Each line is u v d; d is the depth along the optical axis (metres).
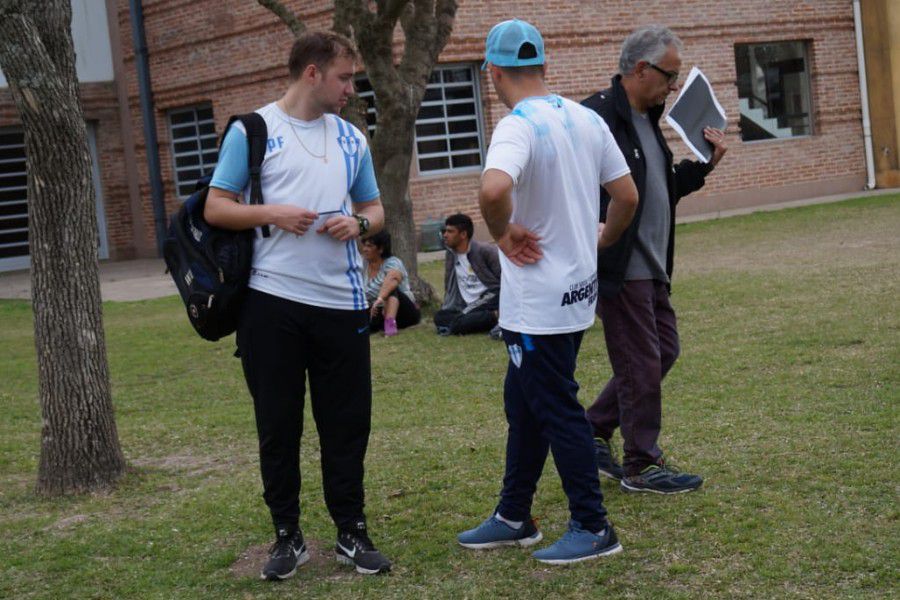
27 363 10.95
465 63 19.81
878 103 23.20
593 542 4.31
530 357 4.21
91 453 5.89
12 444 7.29
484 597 4.07
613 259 4.79
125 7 22.53
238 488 5.72
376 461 6.04
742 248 15.38
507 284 4.25
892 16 22.94
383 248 10.71
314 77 4.20
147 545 4.91
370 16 10.83
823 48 22.84
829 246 14.52
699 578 4.08
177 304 15.05
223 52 21.02
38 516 5.48
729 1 21.78
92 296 5.88
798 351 8.02
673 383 7.34
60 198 5.74
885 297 10.00
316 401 4.42
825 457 5.35
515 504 4.53
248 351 4.28
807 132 23.22
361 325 4.38
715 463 5.42
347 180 4.31
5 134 23.02
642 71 4.84
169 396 8.66
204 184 4.37
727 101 21.98
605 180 4.35
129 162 23.34
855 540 4.28
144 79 22.38
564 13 20.17
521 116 4.08
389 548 4.67
